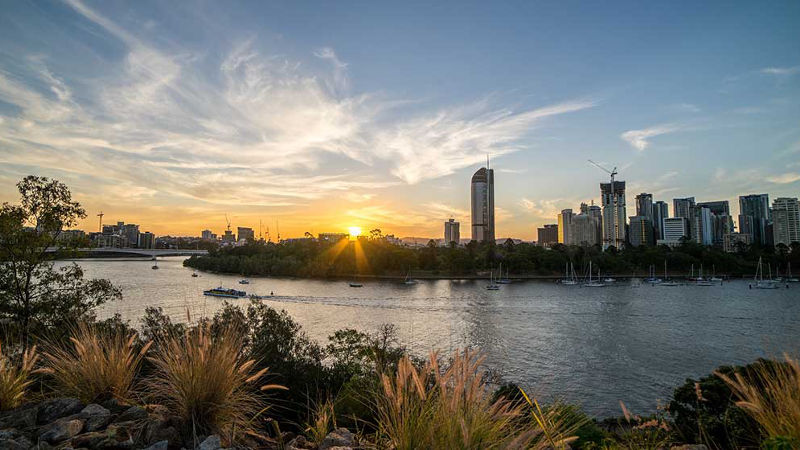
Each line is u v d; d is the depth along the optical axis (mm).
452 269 124000
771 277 132000
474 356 3170
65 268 15867
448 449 2850
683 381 29281
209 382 3957
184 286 77812
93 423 3855
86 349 4773
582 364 33156
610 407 24656
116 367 4750
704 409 10445
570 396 26094
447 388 3098
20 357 5195
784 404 3410
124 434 3740
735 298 77312
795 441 3182
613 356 35594
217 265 131125
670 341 41156
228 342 4445
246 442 3973
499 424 2980
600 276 128250
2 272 13594
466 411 2980
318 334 42156
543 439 2941
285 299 72375
